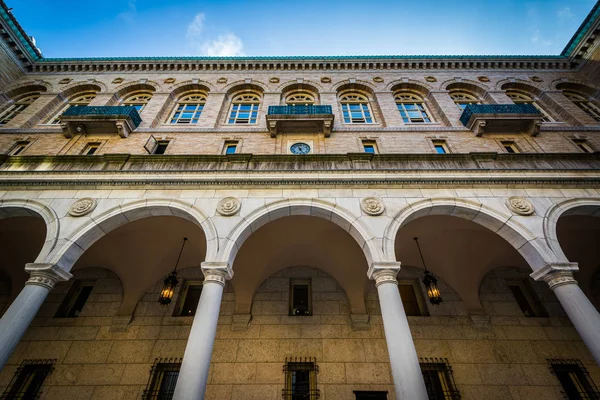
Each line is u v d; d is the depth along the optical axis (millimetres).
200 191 8727
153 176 8930
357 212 8164
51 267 6898
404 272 12094
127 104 16016
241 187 8820
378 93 15969
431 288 9070
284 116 12414
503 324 10656
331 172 9078
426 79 17109
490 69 17969
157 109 14781
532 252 7418
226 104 15914
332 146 12133
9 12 15898
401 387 5379
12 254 10977
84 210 8164
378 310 10945
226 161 10078
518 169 9062
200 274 11930
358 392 7766
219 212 8125
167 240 10805
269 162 10047
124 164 10000
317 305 11109
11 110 15773
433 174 9008
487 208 8219
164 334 10367
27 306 6375
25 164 9945
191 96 16703
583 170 8945
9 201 8375
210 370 9539
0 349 5645
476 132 12750
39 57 17969
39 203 8344
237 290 10992
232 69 17984
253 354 9867
